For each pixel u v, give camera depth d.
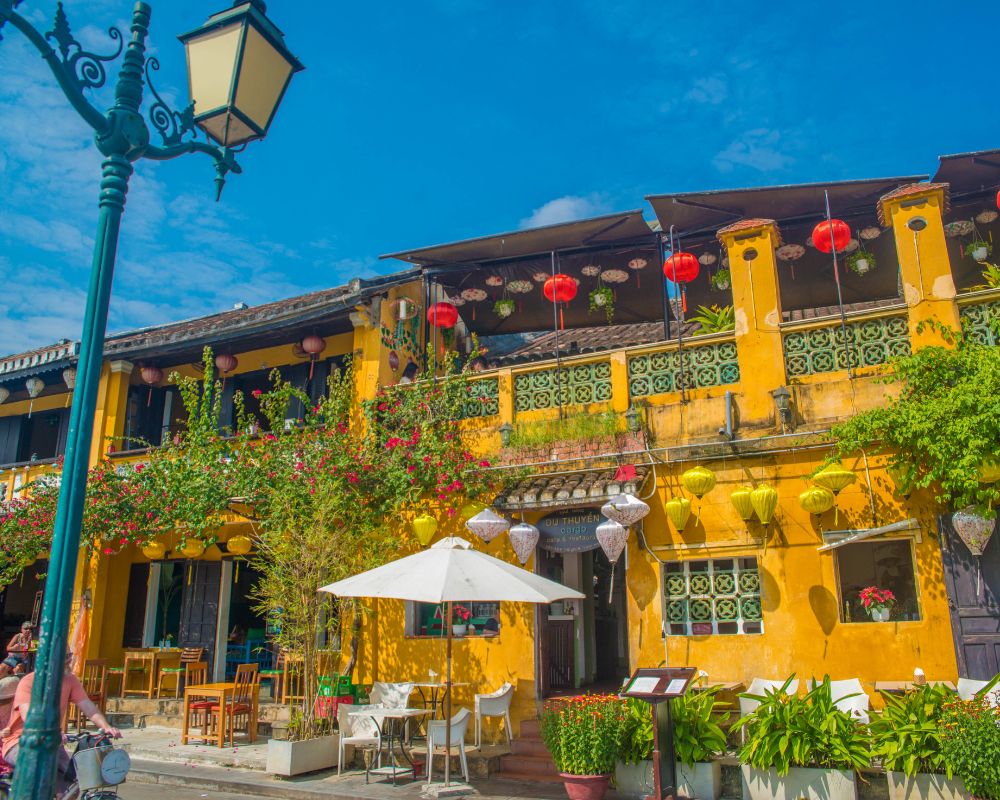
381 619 11.40
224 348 14.09
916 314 9.39
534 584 8.11
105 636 14.31
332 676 10.68
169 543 14.68
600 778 7.68
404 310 13.19
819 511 9.04
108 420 14.49
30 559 13.58
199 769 9.71
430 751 8.66
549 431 10.90
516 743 9.69
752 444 9.69
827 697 7.73
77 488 4.39
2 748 5.65
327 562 10.26
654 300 14.55
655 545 10.02
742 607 9.54
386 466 11.23
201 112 5.55
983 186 10.77
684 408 10.33
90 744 5.65
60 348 14.62
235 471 11.94
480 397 11.74
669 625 9.81
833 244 10.17
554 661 11.83
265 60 5.63
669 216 11.64
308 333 13.38
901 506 8.97
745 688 9.16
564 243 12.50
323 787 8.67
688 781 7.80
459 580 7.79
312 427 11.98
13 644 12.70
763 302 10.18
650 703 7.71
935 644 8.55
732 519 9.68
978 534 8.11
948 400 8.21
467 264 13.26
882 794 7.18
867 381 9.43
